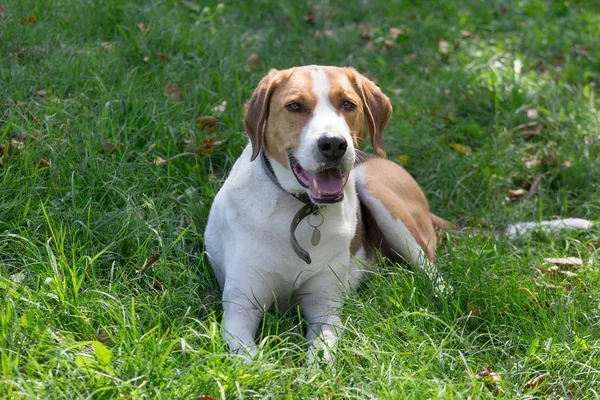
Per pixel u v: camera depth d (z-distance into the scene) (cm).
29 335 398
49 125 587
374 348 441
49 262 458
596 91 896
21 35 704
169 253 514
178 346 422
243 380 385
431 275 520
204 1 948
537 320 482
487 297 501
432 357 421
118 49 736
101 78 681
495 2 1084
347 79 487
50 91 643
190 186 602
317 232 484
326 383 399
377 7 1021
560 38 989
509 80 841
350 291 512
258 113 478
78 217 522
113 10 792
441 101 812
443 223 638
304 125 455
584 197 705
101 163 581
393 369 413
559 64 945
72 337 409
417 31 956
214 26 860
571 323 479
